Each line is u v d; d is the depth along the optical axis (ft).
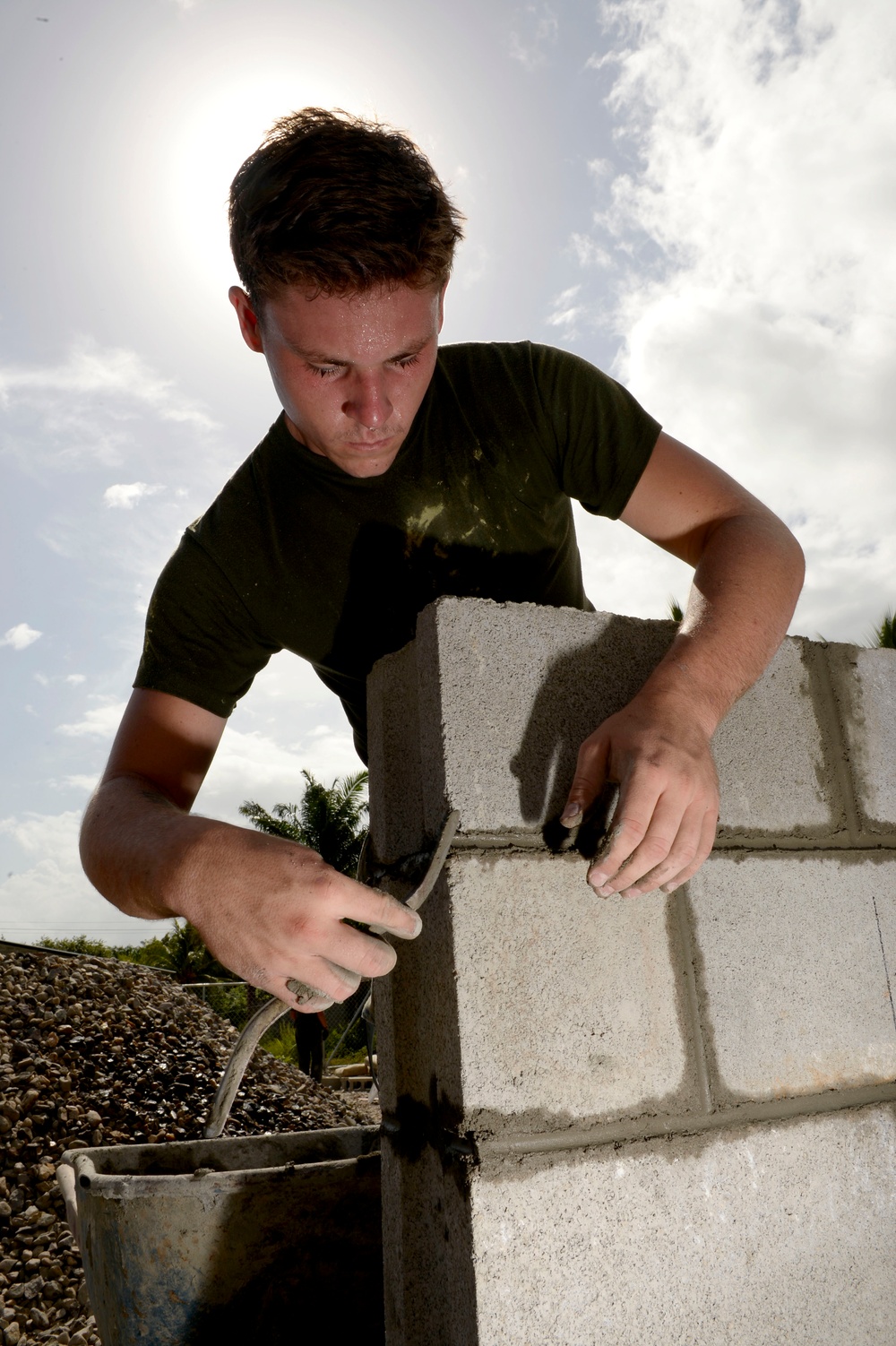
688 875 3.43
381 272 3.50
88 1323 9.95
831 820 4.81
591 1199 3.52
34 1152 12.76
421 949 3.82
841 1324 3.98
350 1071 38.17
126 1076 15.34
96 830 3.99
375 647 5.24
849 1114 4.30
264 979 3.05
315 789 58.70
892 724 5.24
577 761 3.66
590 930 3.85
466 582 5.09
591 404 4.83
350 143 3.60
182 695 4.99
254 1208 5.32
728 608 3.89
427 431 4.75
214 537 5.04
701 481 4.70
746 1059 4.10
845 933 4.62
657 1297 3.56
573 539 5.69
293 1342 5.22
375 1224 5.50
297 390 3.94
